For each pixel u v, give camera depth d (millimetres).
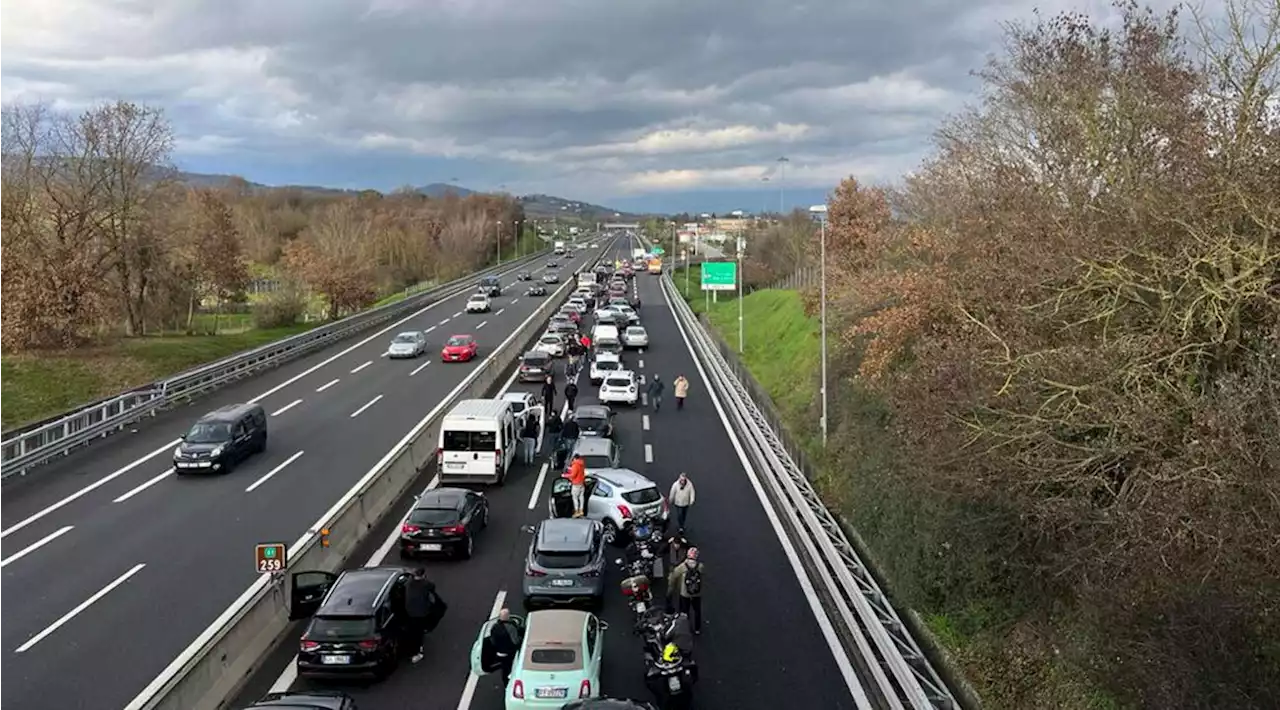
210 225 63844
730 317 79312
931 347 20516
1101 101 20906
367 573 17469
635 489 25078
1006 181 22781
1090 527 16125
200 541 23844
